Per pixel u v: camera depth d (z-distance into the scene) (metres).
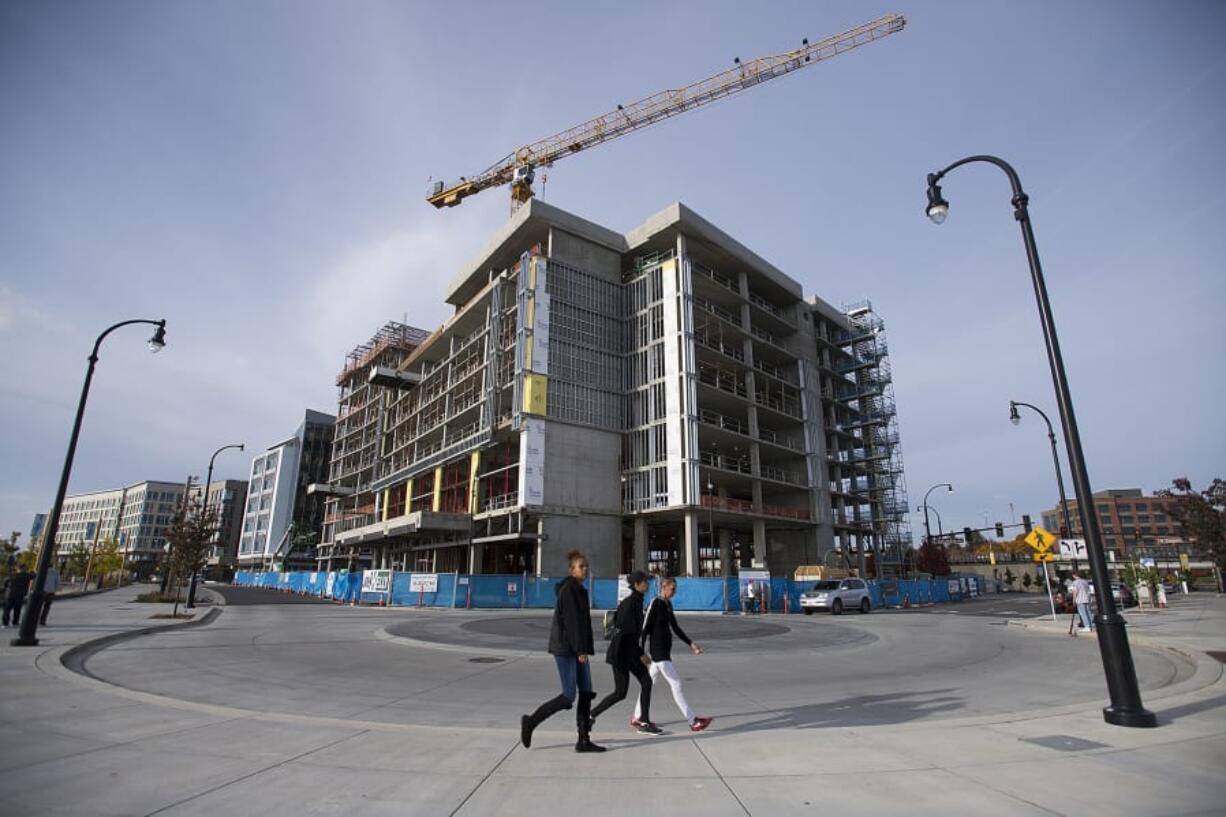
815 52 62.34
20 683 8.79
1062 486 27.89
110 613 23.14
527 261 49.41
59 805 4.39
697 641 18.19
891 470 78.19
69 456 14.62
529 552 54.47
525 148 75.62
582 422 48.59
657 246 54.44
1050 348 8.36
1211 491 29.44
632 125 70.44
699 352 51.66
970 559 98.25
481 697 9.12
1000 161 9.50
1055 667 12.39
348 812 4.35
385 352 87.31
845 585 33.59
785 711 8.12
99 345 15.77
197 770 5.23
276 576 71.31
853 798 4.60
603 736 6.61
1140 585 34.41
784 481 59.47
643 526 48.47
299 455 110.56
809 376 65.25
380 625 22.00
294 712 7.94
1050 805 4.44
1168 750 5.79
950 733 6.46
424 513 49.06
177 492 138.50
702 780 5.04
